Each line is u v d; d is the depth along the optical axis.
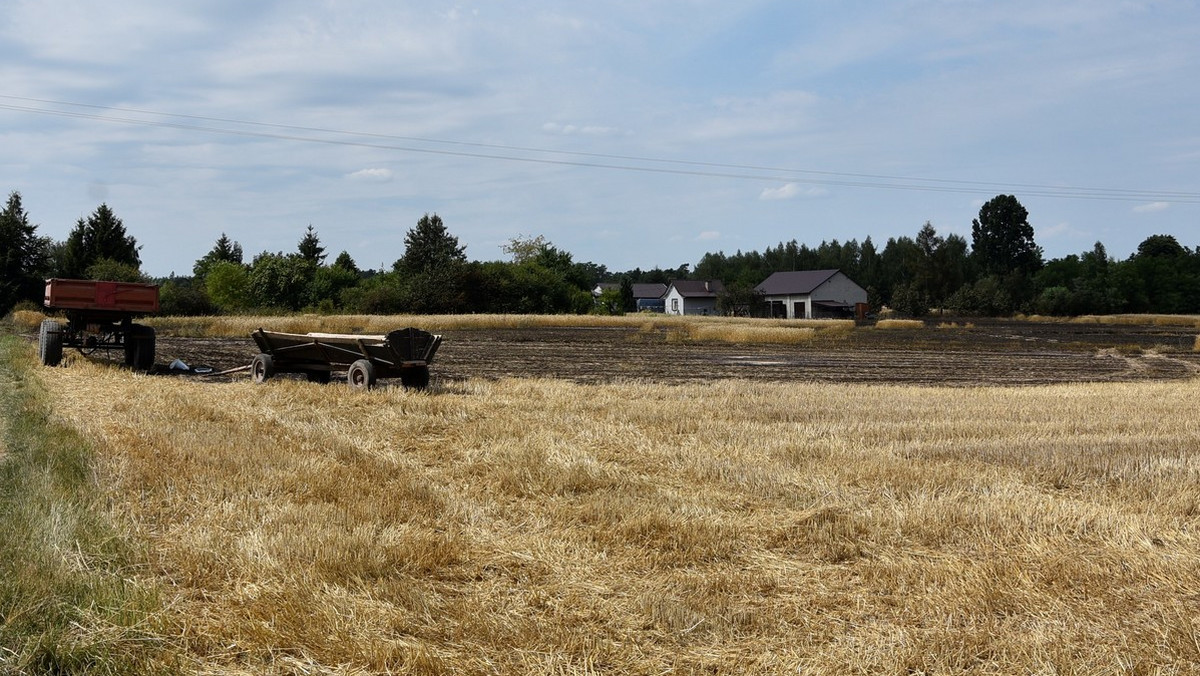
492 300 72.38
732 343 42.56
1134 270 112.75
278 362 18.84
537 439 11.46
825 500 8.74
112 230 74.19
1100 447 11.67
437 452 11.08
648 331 50.69
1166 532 7.59
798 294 103.12
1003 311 103.56
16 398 14.12
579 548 7.07
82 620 5.27
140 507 7.66
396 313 67.25
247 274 77.88
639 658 5.13
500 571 6.59
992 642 5.25
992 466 10.54
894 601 5.99
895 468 9.99
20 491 7.80
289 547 6.55
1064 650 5.09
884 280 138.88
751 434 12.49
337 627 5.25
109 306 21.17
